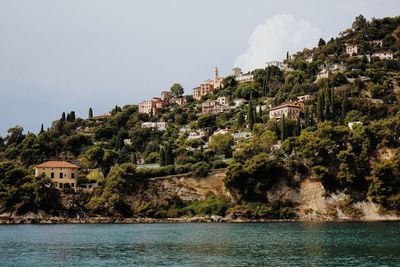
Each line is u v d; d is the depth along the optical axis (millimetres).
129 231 161250
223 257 98250
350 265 86750
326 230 155375
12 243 125500
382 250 105438
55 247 116938
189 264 90125
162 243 124250
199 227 177250
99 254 104562
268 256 98750
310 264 88312
